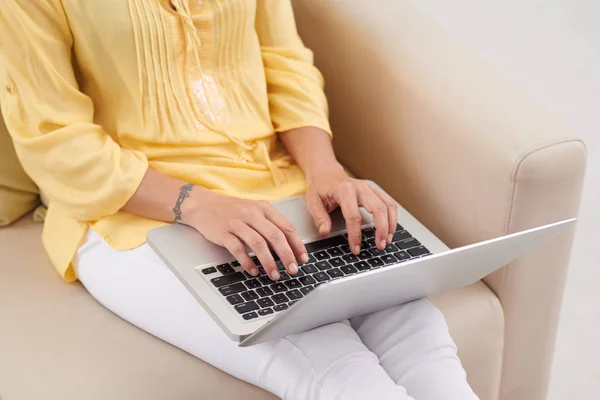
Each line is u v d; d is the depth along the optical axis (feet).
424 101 5.39
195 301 4.62
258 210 4.68
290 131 5.58
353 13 5.95
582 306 7.46
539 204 5.02
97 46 4.84
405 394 4.35
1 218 5.52
